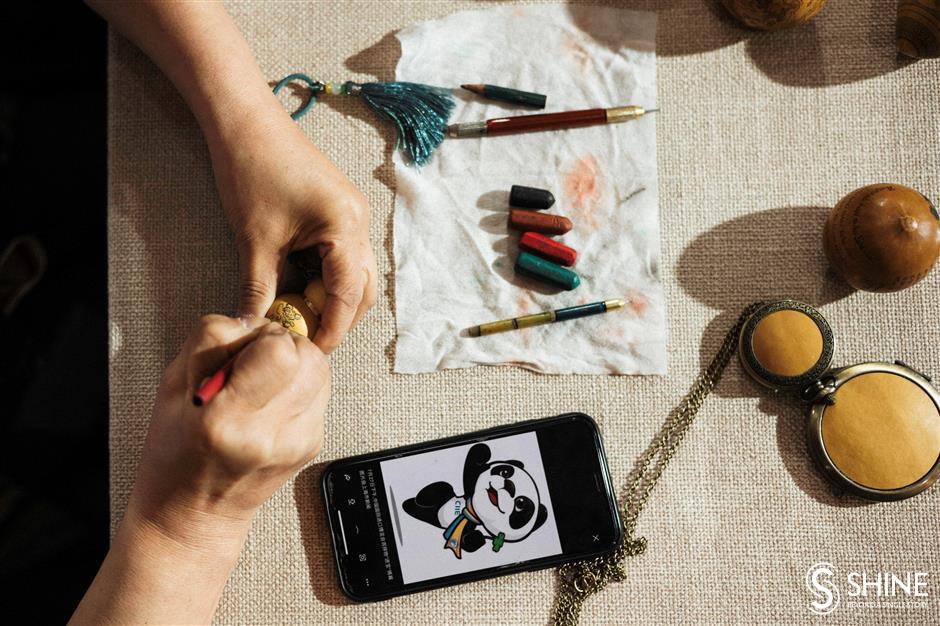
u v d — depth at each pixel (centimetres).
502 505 61
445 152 67
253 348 46
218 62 60
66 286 92
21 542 83
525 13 69
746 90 68
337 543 61
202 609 56
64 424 89
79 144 93
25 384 90
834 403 62
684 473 64
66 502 88
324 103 67
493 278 66
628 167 67
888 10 69
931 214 58
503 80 68
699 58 68
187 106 67
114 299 65
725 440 64
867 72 68
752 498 63
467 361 65
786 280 66
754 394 64
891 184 60
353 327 65
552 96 68
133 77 67
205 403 44
